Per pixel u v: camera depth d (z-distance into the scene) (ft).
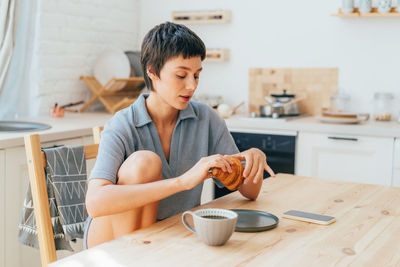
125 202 3.95
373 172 9.39
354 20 11.00
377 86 10.94
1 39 9.14
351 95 11.21
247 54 12.23
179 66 4.53
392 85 10.80
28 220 5.22
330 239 3.53
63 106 10.87
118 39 12.66
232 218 3.31
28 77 10.35
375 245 3.41
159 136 5.28
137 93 12.41
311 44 11.51
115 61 11.65
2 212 7.17
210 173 4.06
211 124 5.70
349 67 11.18
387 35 10.75
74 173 5.35
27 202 5.21
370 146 9.36
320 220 3.92
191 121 5.46
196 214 3.53
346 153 9.60
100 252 3.22
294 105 11.41
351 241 3.49
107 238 4.60
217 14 12.15
